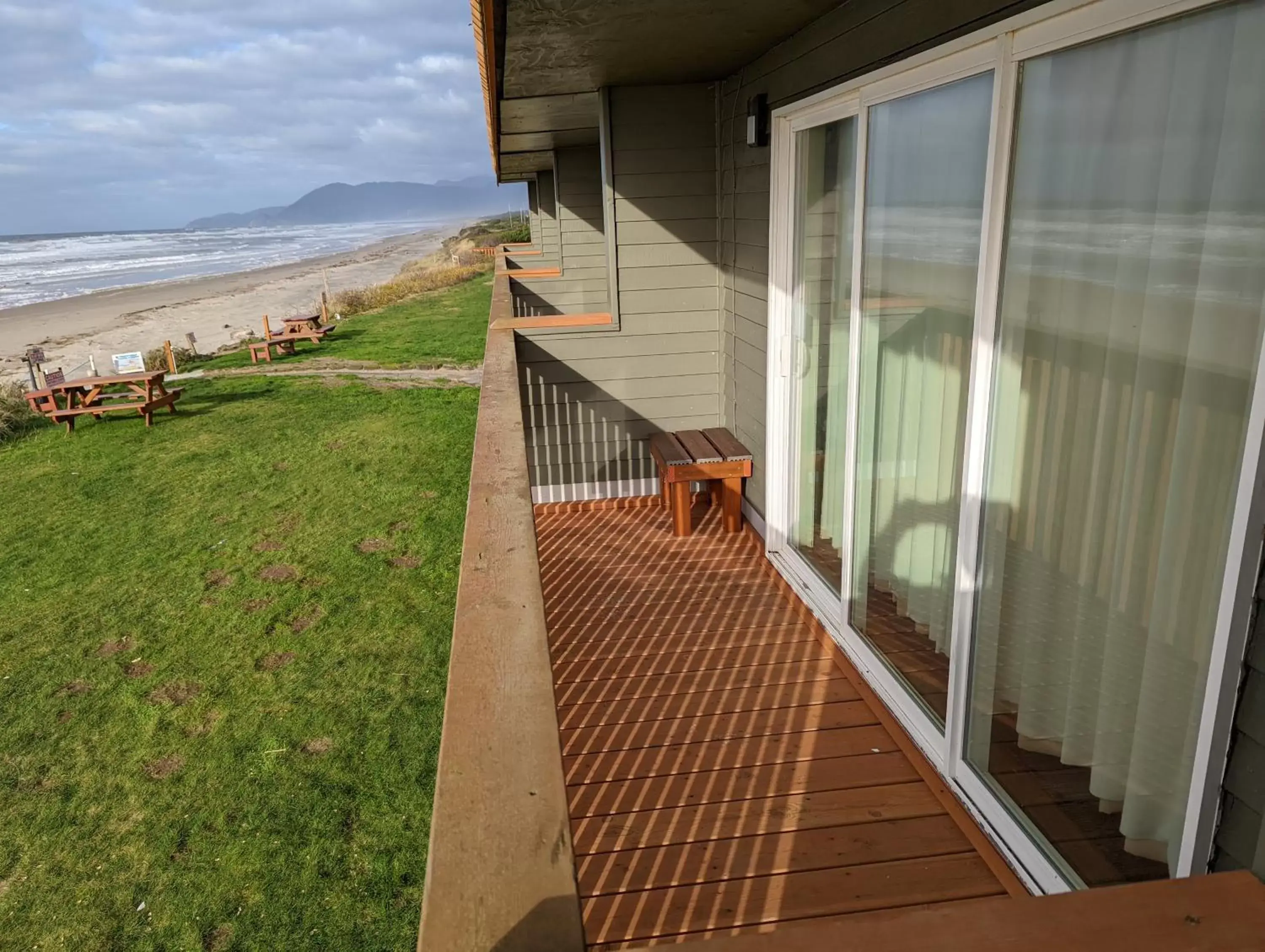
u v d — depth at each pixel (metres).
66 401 12.70
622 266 5.12
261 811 4.02
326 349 17.36
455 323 20.09
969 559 2.32
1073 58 1.77
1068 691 1.98
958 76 2.21
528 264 13.98
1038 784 2.15
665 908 2.29
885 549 3.03
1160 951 1.10
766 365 4.22
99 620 6.11
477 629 1.24
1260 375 1.33
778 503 4.29
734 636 3.75
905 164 2.60
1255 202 1.37
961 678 2.43
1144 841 1.76
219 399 13.10
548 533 5.05
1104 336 1.75
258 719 4.77
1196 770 1.52
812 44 3.21
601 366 5.32
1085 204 1.77
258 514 8.09
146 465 9.89
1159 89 1.55
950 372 2.43
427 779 4.18
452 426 10.89
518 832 0.83
